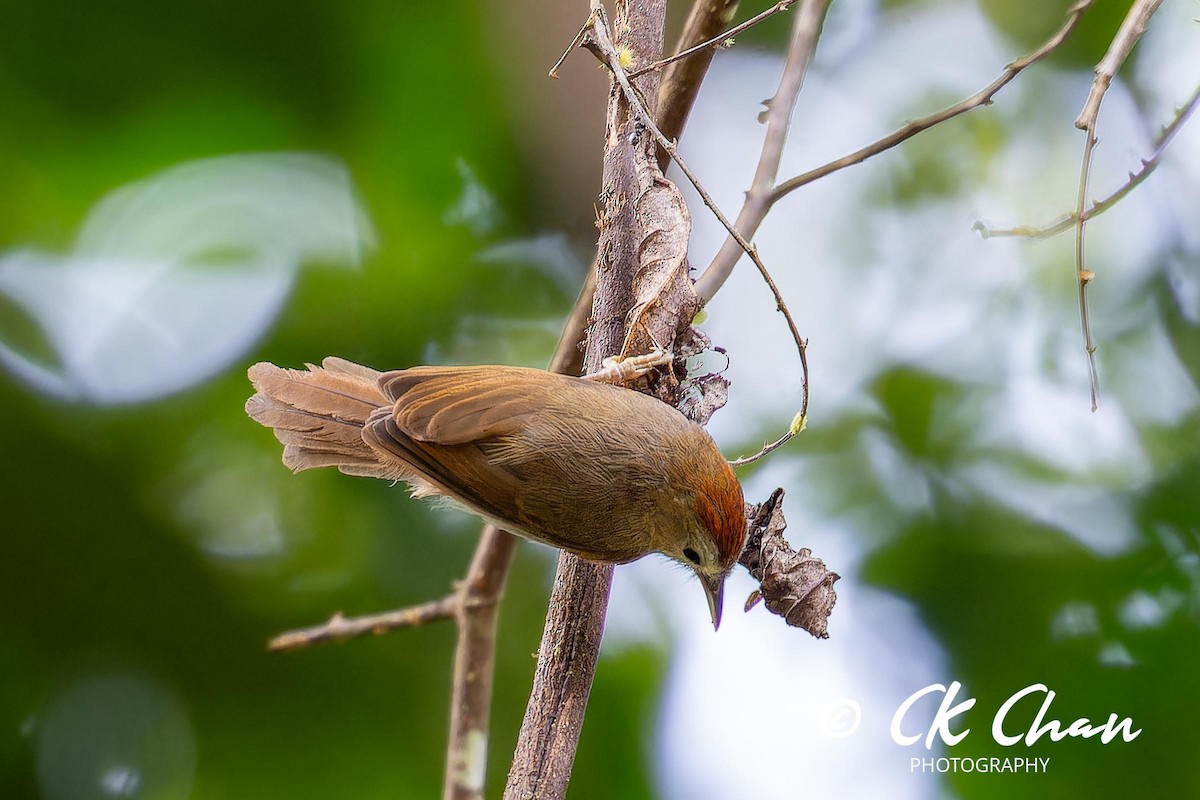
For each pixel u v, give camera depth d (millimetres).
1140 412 11500
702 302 7617
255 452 11180
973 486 11219
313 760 10922
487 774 10844
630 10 7660
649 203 7527
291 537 11133
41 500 10953
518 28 11281
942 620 10812
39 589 10961
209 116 11258
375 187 11500
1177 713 10359
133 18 10750
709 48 7215
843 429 11641
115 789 10836
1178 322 11734
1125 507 11023
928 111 12719
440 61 11227
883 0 13055
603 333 7793
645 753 10664
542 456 7801
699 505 7723
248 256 11461
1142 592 10727
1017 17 12734
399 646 11055
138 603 11000
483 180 11586
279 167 11523
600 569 7652
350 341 11453
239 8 10898
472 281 11648
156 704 10969
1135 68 12281
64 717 10938
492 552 8875
